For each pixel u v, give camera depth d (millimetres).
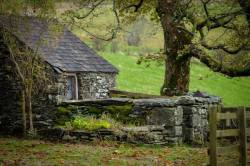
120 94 31031
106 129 23500
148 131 23172
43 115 28375
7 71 29797
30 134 26422
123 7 30844
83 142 23766
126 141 23047
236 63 26328
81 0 29484
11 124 29656
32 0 28281
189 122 24500
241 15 25328
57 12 31047
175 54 29266
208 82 58438
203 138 24938
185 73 29812
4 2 27906
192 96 25703
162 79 57000
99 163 17703
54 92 28219
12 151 20453
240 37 25281
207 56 26094
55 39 30594
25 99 28953
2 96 30062
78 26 29156
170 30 28516
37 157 18797
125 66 58594
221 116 14984
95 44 62844
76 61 31219
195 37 25109
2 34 29219
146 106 24375
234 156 18656
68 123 25281
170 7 27406
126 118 24812
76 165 17234
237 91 57219
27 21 29984
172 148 22422
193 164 17812
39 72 28516
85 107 26125
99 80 31875
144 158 19047
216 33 27641
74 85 30547
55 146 22234
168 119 23750
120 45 65500
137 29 60812
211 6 26453
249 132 16438
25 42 28797
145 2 30422
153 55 27281
